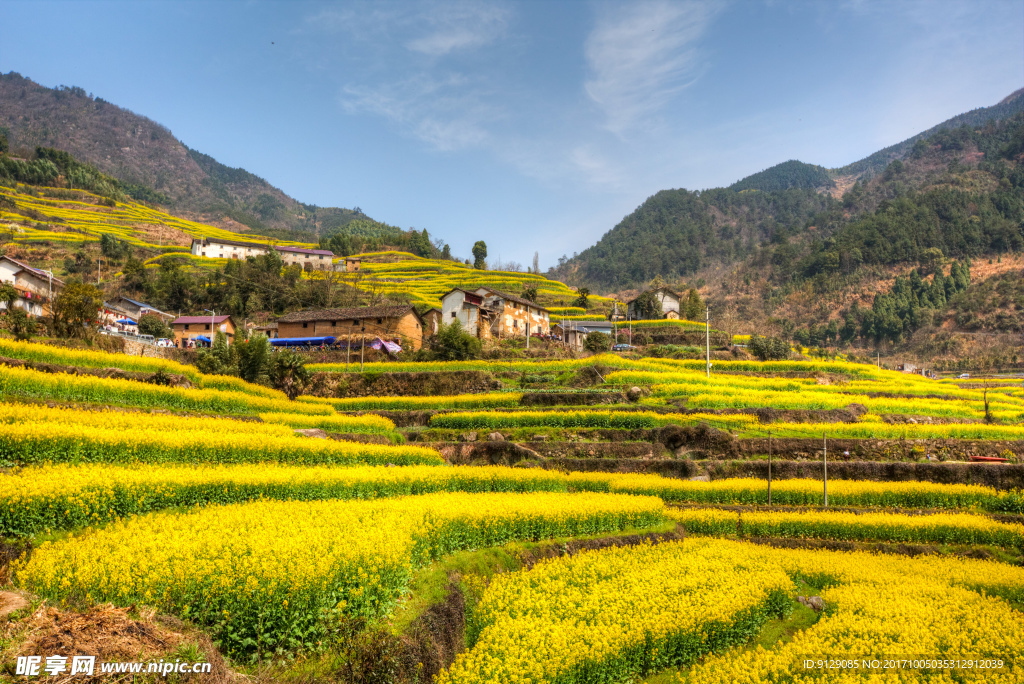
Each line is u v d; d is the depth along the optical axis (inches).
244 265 3779.5
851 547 1022.4
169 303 3260.3
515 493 1013.2
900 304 5866.1
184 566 452.4
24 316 1331.2
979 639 652.1
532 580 701.9
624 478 1254.9
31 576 434.0
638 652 576.7
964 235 6948.8
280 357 1712.6
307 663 434.9
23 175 6225.4
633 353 2935.5
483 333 2864.2
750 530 1079.0
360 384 2016.5
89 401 1053.2
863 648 616.7
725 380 2230.6
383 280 4707.2
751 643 697.6
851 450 1476.4
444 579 629.3
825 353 4357.8
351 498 874.8
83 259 3870.6
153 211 6825.8
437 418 1624.0
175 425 1000.9
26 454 700.0
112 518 614.5
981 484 1285.7
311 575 468.8
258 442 962.7
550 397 1845.5
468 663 506.0
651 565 799.7
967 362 4598.9
